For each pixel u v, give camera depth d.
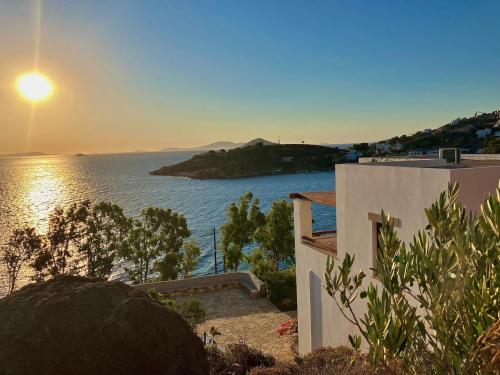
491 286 4.62
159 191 172.50
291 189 161.88
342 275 6.14
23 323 5.70
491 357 4.36
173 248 41.62
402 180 11.26
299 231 17.53
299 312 17.77
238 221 44.25
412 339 5.09
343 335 14.43
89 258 38.66
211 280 31.56
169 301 20.77
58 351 5.54
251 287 30.39
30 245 36.12
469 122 150.38
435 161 16.52
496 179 10.16
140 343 5.97
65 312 5.89
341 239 14.21
